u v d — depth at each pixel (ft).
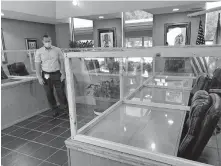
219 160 2.69
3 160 6.24
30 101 10.04
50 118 9.84
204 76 4.60
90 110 4.55
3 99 8.56
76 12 14.89
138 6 12.41
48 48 9.05
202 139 2.74
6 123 8.77
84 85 5.38
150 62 6.37
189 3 10.77
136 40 13.87
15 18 14.94
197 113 2.94
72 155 3.31
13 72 10.84
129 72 6.15
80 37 16.11
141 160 2.64
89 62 5.39
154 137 3.43
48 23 18.26
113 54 2.67
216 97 2.90
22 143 7.33
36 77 10.46
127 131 3.71
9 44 14.94
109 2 13.43
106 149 2.92
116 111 5.02
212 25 11.04
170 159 2.56
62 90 9.88
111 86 5.88
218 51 2.10
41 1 13.87
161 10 12.41
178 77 6.53
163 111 4.92
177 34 12.93
